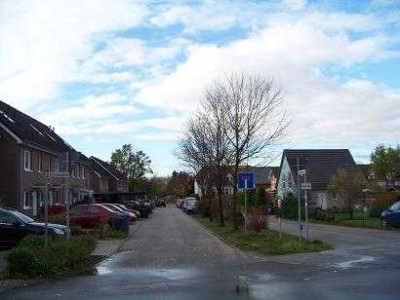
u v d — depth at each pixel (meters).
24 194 40.25
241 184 25.95
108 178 92.12
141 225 42.53
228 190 38.69
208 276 14.23
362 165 90.31
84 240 18.11
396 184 72.56
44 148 43.75
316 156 67.94
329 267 15.49
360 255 18.20
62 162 17.48
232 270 15.37
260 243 22.50
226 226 36.22
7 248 21.77
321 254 18.81
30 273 14.06
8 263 14.22
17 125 41.97
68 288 12.67
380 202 44.09
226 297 11.05
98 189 82.75
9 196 38.66
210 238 28.56
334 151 68.88
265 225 27.88
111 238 28.59
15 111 48.00
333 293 11.24
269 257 18.67
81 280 13.87
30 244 16.00
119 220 30.92
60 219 31.83
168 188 147.88
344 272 14.40
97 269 16.02
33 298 11.47
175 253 20.83
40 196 43.94
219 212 39.81
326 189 59.28
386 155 83.50
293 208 48.56
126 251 21.89
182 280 13.64
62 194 50.75
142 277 14.29
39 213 38.62
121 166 113.69
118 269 16.08
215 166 36.47
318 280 13.09
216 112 34.19
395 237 25.94
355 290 11.58
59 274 14.45
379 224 34.66
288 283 12.74
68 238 17.16
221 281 13.28
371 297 10.77
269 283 12.80
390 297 10.76
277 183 74.44
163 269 15.97
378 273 14.08
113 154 114.44
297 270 15.07
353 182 45.22
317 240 22.06
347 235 27.59
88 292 12.11
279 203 58.78
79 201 53.56
